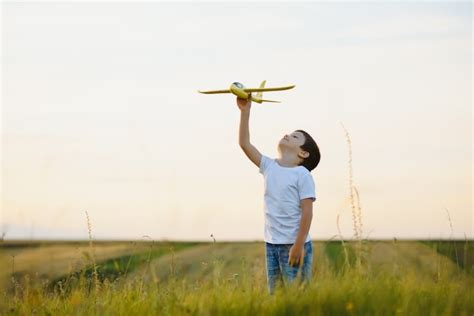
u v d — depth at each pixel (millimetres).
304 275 11234
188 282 11195
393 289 10719
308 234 11461
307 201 11359
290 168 11539
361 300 10391
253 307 10305
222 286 10930
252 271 11508
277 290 10617
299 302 10352
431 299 10633
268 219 11539
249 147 11805
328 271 11375
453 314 10414
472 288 10938
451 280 11250
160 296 10883
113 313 10734
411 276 11305
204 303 10461
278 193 11461
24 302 11289
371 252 11703
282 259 11422
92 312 10836
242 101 11844
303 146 11688
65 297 11406
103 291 11328
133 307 10734
